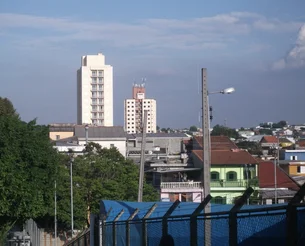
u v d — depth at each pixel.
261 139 131.75
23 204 43.41
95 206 55.31
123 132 110.50
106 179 56.69
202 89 17.31
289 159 82.81
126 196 56.44
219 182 54.84
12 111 80.44
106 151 59.25
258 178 54.50
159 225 17.42
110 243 23.06
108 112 189.75
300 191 9.80
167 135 117.75
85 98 189.00
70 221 54.62
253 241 11.73
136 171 58.06
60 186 48.62
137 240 19.86
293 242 9.76
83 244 29.84
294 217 9.79
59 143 96.12
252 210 11.08
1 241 46.88
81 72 190.00
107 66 190.12
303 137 171.62
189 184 54.03
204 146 16.98
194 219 14.12
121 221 20.78
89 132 108.75
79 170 56.41
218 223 13.63
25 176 43.66
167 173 59.75
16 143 43.62
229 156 57.00
